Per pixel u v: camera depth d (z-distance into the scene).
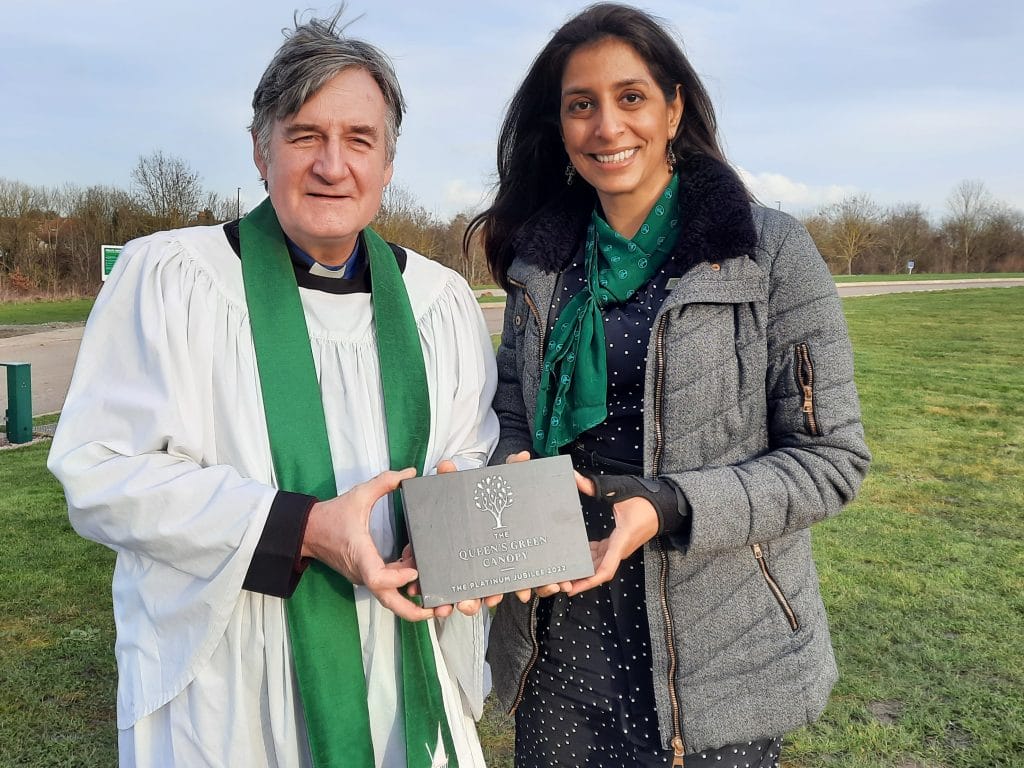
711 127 1.99
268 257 1.89
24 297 33.50
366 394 1.92
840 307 1.84
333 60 1.68
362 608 1.88
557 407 1.97
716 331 1.82
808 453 1.81
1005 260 61.09
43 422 10.66
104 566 5.39
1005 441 8.95
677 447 1.83
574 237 2.13
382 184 1.83
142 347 1.75
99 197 35.56
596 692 2.03
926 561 5.36
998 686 3.77
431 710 1.90
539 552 1.70
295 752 1.79
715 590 1.85
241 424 1.78
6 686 3.86
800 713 1.83
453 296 2.14
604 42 1.85
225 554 1.64
